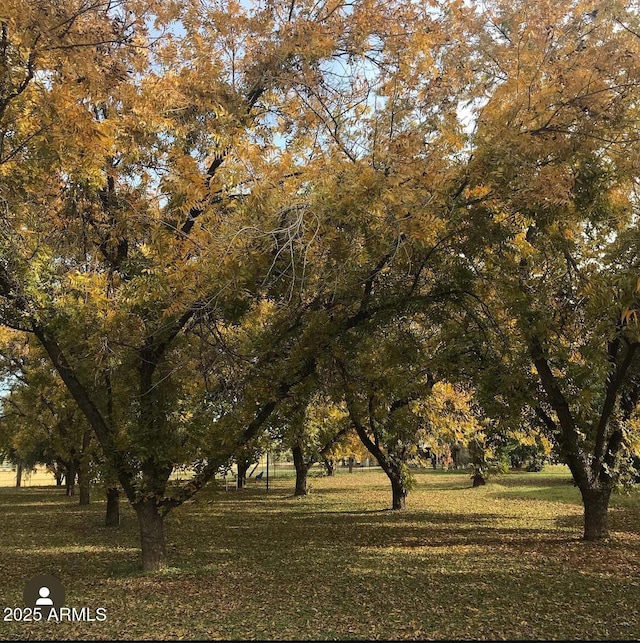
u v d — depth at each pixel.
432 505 18.39
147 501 8.96
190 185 7.04
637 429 11.71
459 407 16.55
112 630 5.95
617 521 14.02
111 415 9.02
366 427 17.97
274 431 10.40
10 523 15.58
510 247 9.22
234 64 8.72
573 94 7.00
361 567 9.03
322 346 8.40
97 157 7.14
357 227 6.86
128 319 8.35
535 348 10.23
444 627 5.92
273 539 12.05
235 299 7.73
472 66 8.17
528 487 24.75
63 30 6.40
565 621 6.11
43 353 13.30
